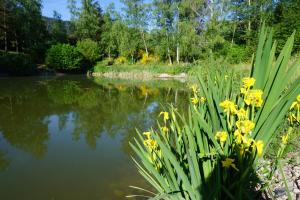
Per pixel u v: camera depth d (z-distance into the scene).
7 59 30.97
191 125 2.08
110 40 42.94
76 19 47.97
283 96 1.45
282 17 23.39
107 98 15.07
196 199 1.67
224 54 25.72
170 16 35.22
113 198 4.44
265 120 1.51
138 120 9.79
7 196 4.72
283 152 1.86
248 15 29.45
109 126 9.11
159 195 1.81
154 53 40.38
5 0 39.94
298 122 1.80
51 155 6.57
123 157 6.29
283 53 1.47
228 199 1.69
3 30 40.06
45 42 43.94
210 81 1.86
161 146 1.70
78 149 6.95
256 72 1.56
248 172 1.56
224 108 1.64
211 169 1.75
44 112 11.45
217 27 31.31
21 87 20.44
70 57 35.91
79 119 10.14
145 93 16.86
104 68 36.06
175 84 22.48
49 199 4.59
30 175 5.51
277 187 2.78
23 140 7.77
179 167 1.67
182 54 35.16
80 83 23.86
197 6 34.06
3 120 10.09
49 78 29.44
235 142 1.56
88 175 5.41
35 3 42.84
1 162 6.20
